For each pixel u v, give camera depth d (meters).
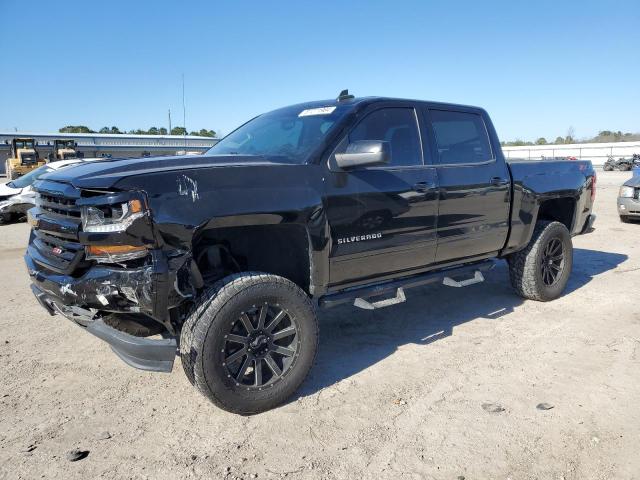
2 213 13.15
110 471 2.74
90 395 3.62
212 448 2.95
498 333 4.76
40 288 3.44
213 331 3.06
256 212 3.20
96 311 3.17
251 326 3.24
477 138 4.93
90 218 2.92
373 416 3.28
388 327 5.00
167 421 3.26
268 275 3.32
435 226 4.34
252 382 3.41
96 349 4.48
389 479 2.65
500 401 3.45
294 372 3.41
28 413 3.37
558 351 4.30
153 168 3.08
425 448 2.92
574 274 7.00
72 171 3.27
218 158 3.45
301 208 3.41
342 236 3.70
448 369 3.97
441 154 4.52
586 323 4.99
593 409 3.32
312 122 4.05
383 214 3.93
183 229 2.95
